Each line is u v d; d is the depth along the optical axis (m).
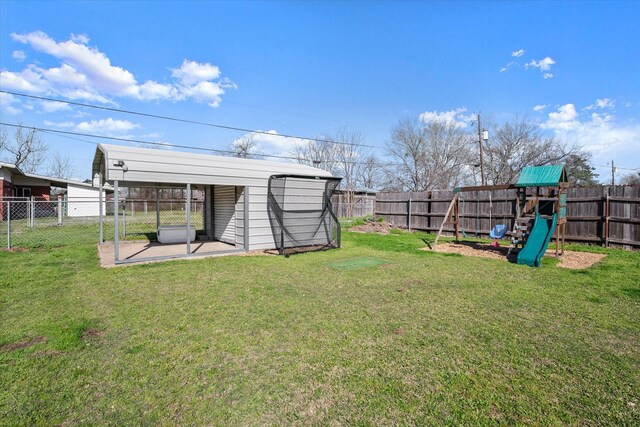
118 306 4.21
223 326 3.56
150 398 2.27
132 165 6.98
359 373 2.60
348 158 32.81
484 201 12.15
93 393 2.32
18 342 3.13
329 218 9.95
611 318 3.83
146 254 8.04
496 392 2.35
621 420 2.04
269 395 2.31
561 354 2.94
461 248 9.41
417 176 29.92
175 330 3.45
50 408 2.14
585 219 9.78
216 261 7.32
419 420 2.04
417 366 2.71
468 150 28.17
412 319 3.79
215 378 2.53
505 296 4.70
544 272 6.28
